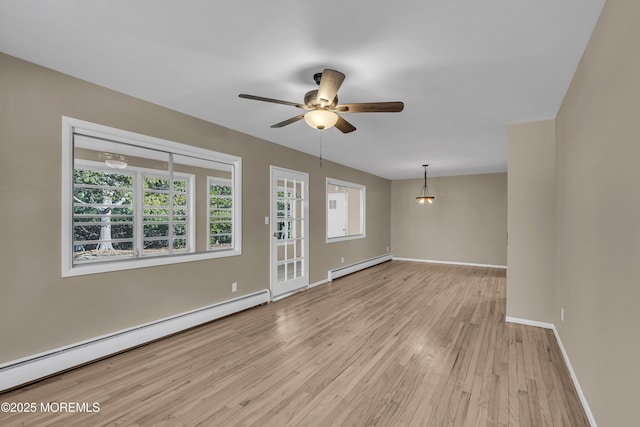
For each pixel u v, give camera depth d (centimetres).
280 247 494
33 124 238
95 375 245
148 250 328
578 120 229
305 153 546
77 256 276
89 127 268
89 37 202
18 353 230
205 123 368
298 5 167
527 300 362
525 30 188
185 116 346
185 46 211
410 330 345
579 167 226
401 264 814
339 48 210
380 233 837
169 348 296
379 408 204
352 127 288
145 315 310
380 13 173
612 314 156
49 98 246
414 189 873
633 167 132
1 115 223
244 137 423
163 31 194
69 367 250
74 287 260
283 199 497
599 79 177
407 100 299
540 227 354
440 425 187
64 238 254
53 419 191
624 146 142
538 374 248
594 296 186
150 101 310
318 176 582
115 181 301
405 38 197
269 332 339
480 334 332
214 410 201
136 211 318
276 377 243
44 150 244
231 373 249
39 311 241
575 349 234
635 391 129
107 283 281
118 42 208
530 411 200
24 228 234
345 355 282
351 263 696
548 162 350
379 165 673
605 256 167
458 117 348
